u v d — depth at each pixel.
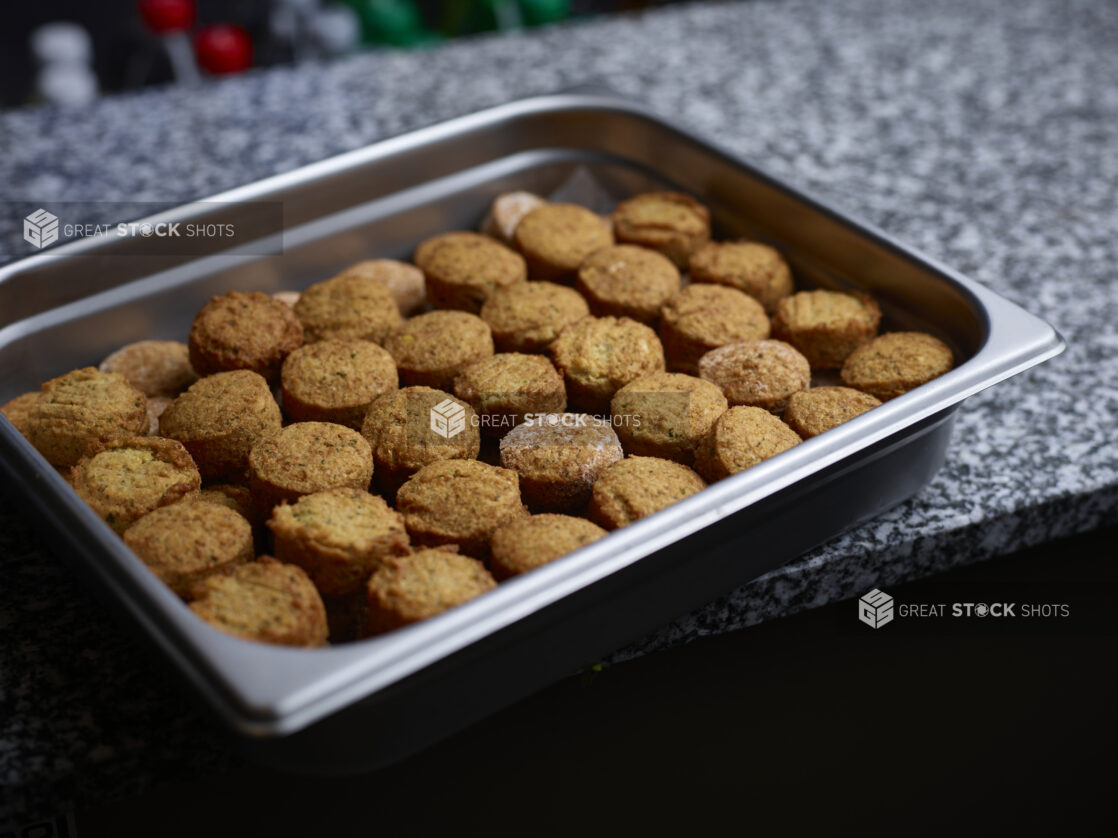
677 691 0.55
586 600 0.47
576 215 0.68
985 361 0.53
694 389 0.57
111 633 0.51
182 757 0.49
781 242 0.66
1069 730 0.61
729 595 0.53
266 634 0.46
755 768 0.58
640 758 0.55
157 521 0.51
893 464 0.54
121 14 1.08
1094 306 0.67
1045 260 0.70
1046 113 0.82
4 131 0.75
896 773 0.60
